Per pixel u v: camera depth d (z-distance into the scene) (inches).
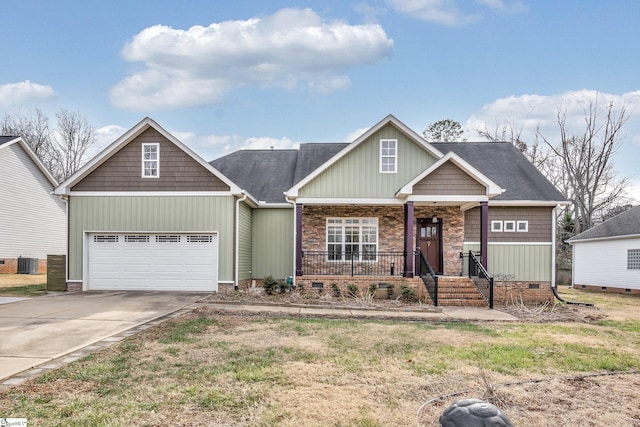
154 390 214.5
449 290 605.6
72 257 623.8
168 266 620.7
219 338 331.9
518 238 705.6
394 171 654.5
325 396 212.2
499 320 465.7
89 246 626.8
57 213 1115.9
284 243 723.4
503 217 709.3
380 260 696.4
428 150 652.1
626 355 309.6
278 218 726.5
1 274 911.0
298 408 196.2
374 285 604.4
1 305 483.2
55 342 312.8
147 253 623.8
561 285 1186.0
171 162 624.7
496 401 210.4
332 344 320.5
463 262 695.1
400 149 657.6
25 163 992.2
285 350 298.5
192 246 620.1
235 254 616.7
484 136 1678.2
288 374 244.1
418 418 188.2
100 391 212.4
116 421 177.9
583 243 1057.5
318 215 704.4
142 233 625.0
